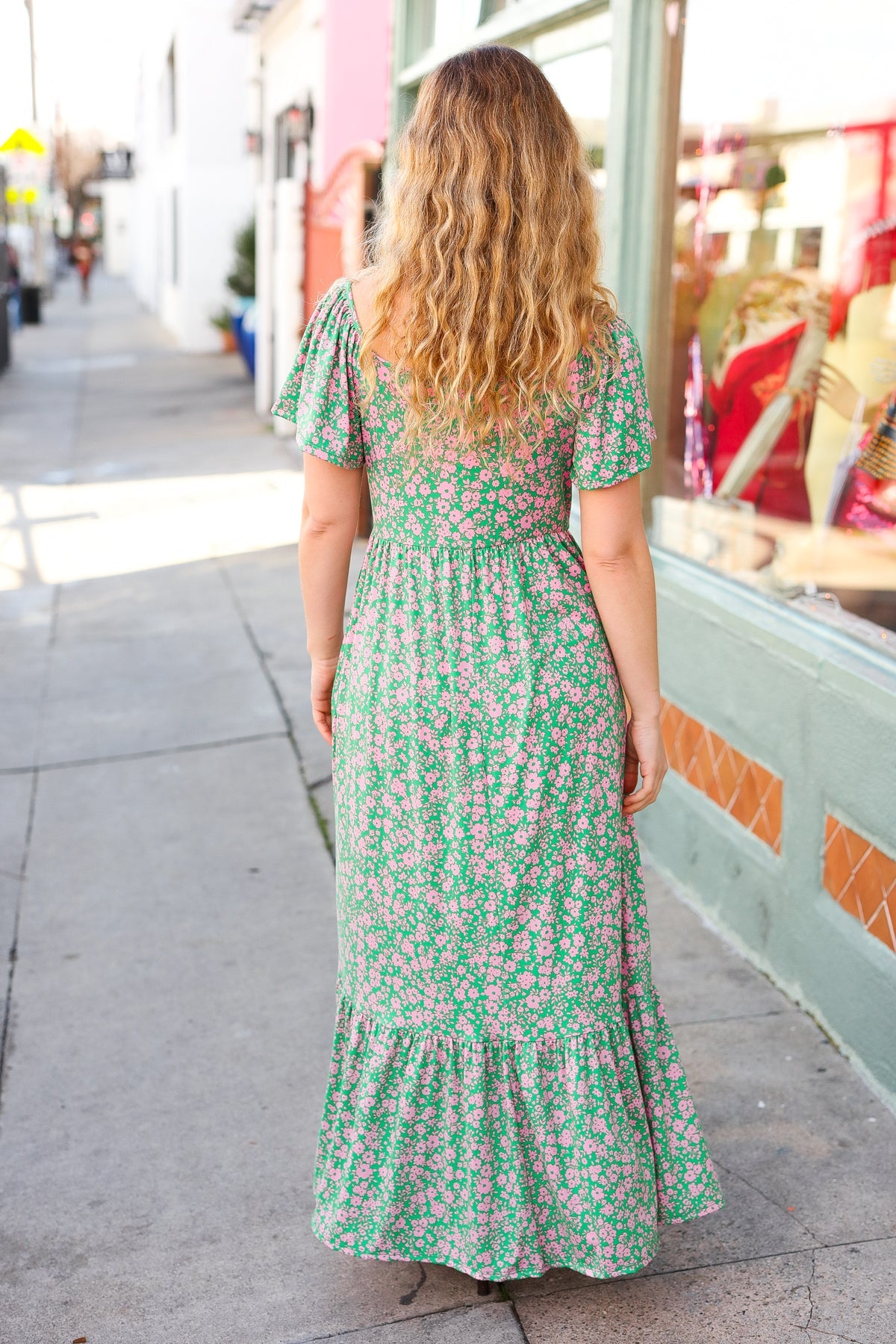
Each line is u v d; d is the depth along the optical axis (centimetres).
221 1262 228
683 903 352
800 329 324
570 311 176
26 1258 230
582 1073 198
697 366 368
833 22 304
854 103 300
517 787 188
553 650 188
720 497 357
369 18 953
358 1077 210
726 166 348
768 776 307
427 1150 205
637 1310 212
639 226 370
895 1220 231
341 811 204
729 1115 261
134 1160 257
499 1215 203
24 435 1269
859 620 299
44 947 346
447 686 187
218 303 2100
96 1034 303
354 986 208
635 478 187
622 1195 200
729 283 350
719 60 346
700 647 333
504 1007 197
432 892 193
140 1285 223
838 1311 210
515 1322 210
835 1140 253
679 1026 293
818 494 316
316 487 194
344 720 199
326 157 1002
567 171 176
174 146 2350
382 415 185
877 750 260
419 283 175
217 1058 292
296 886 379
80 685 566
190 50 1989
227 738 500
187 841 412
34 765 478
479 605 187
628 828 204
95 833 419
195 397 1534
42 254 3569
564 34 407
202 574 748
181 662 594
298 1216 239
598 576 191
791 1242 226
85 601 700
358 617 197
